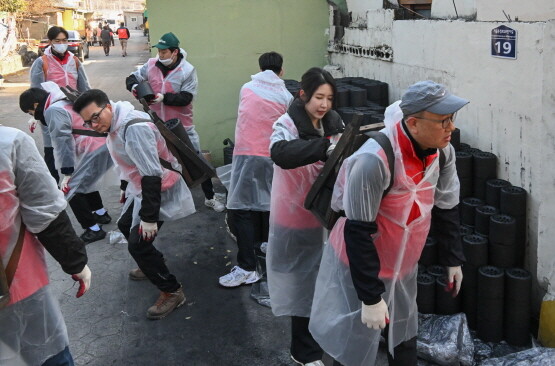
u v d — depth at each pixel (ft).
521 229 11.17
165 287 12.53
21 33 97.04
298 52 23.77
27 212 7.26
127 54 98.84
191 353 11.30
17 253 7.25
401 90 17.19
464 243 11.07
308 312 10.18
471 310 11.28
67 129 15.57
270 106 13.05
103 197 20.94
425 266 11.75
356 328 8.21
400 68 17.13
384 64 18.49
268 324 12.28
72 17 124.06
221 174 16.08
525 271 10.83
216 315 12.67
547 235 10.65
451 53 13.75
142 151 10.96
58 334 7.88
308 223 10.02
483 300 10.82
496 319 10.84
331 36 23.62
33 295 7.46
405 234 7.68
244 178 13.38
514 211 11.02
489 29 11.98
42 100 16.53
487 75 12.21
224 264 15.20
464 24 13.03
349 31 21.75
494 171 12.01
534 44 10.50
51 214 7.39
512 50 11.19
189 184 12.58
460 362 10.37
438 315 11.32
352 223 7.33
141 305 13.17
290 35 23.48
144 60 84.38
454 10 14.07
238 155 13.50
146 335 11.96
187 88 17.84
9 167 6.93
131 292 13.80
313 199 8.86
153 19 22.16
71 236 7.77
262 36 23.18
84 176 15.93
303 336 10.31
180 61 17.79
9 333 7.29
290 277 10.28
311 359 10.29
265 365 10.88
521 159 11.22
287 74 23.91
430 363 10.50
